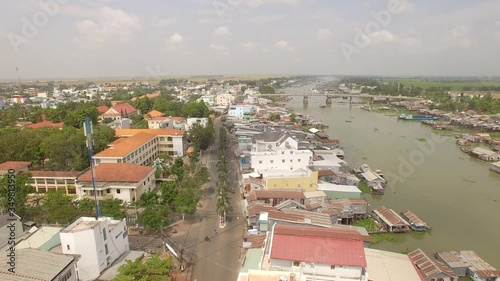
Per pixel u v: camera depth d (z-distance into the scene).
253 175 72.00
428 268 43.84
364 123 167.50
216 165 90.38
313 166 78.38
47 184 68.12
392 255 44.50
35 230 46.28
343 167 85.00
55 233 44.50
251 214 54.28
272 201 60.56
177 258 45.84
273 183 65.50
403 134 140.25
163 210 52.66
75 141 77.56
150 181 69.94
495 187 80.75
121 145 81.06
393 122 171.75
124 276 34.34
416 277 39.84
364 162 98.50
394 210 66.88
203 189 73.06
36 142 80.31
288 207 57.34
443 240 55.44
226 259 46.34
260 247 44.06
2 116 133.75
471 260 47.34
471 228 59.69
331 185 69.69
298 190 63.62
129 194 62.38
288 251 34.56
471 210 67.25
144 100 164.25
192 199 58.19
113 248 42.84
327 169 79.88
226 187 71.38
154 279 35.25
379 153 108.94
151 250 47.91
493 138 129.00
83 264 38.41
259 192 61.88
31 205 59.88
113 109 140.38
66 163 76.75
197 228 55.50
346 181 77.00
